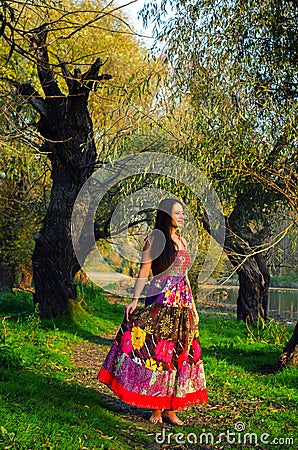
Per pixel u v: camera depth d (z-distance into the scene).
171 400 4.85
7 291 15.73
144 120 8.20
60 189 11.34
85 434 4.28
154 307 4.88
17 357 6.71
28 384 5.47
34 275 11.41
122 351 4.89
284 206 9.84
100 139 11.17
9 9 4.23
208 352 9.40
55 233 11.28
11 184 14.96
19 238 16.83
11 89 9.01
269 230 13.03
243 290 14.18
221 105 7.85
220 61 8.02
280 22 7.89
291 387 6.83
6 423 4.14
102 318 13.49
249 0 7.98
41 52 7.86
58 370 6.92
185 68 8.16
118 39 15.06
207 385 6.87
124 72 14.82
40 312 11.19
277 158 7.93
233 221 12.60
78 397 5.40
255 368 8.10
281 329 11.64
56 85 10.76
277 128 7.74
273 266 13.09
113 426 4.77
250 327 12.61
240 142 7.78
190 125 8.29
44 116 10.62
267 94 7.72
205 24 8.29
